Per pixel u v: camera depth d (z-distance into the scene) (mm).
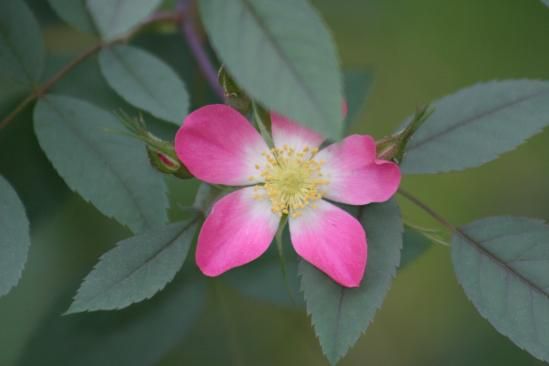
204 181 320
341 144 323
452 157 328
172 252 318
